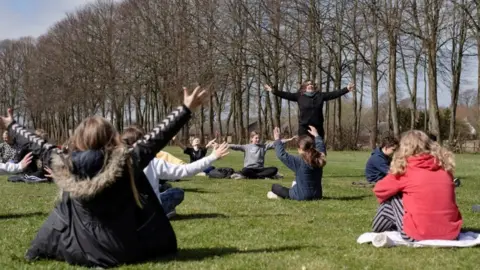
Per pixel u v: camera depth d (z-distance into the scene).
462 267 4.99
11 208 8.98
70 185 4.71
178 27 42.62
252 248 5.85
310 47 38.25
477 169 20.47
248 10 38.28
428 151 5.91
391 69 34.50
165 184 9.32
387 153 11.92
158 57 44.31
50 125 70.12
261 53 38.88
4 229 7.00
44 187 12.76
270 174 15.64
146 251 5.23
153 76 46.22
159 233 5.28
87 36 50.25
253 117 67.38
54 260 5.18
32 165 14.03
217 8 40.00
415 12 33.09
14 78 70.50
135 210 5.14
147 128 59.09
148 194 5.25
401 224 5.87
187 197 10.64
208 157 6.77
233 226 7.17
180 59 41.69
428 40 33.75
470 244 5.68
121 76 47.34
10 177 14.12
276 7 36.94
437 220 5.77
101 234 4.94
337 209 8.84
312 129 10.39
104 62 48.03
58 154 4.97
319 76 39.59
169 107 46.09
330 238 6.37
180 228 7.02
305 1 36.75
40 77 58.91
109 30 47.97
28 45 69.25
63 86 53.66
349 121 56.41
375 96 37.62
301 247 5.87
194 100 5.07
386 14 33.28
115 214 4.94
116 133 4.89
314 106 12.83
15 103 70.12
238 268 4.97
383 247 5.73
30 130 5.31
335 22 37.66
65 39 53.47
